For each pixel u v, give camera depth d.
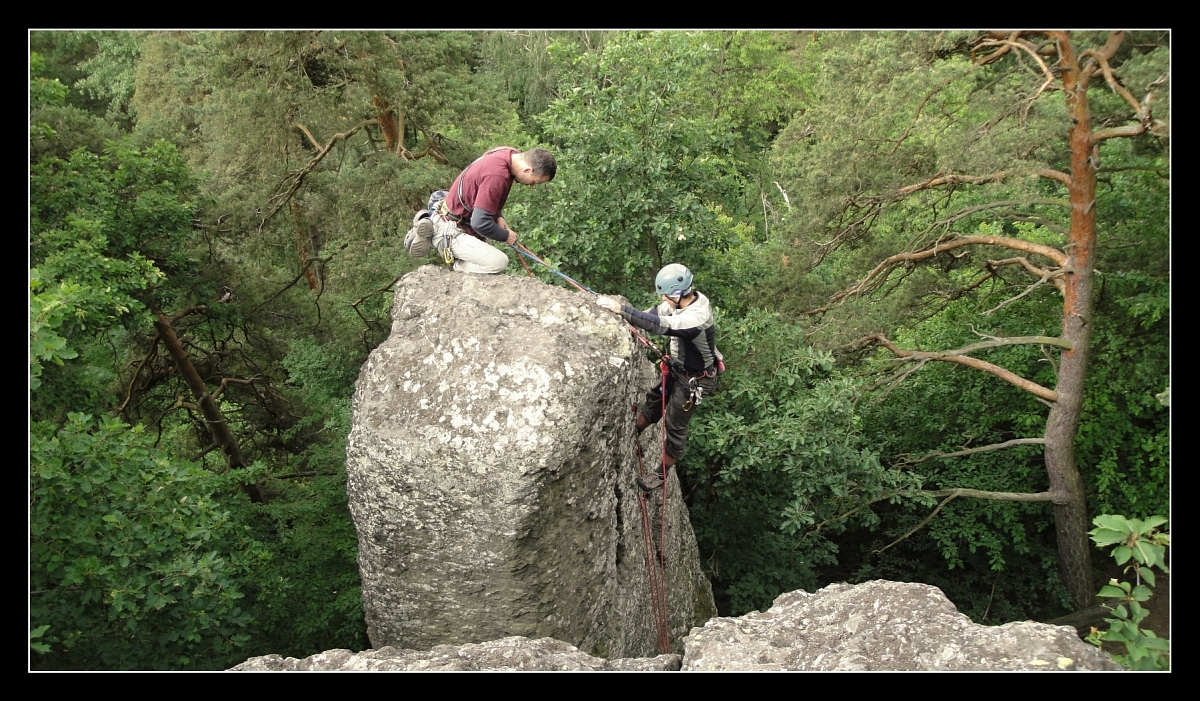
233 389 14.77
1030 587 12.70
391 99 15.08
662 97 10.07
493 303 5.11
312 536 10.05
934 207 12.03
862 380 11.36
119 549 5.49
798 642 4.29
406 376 4.81
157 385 13.98
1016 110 9.23
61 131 9.61
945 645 3.96
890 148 10.81
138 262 8.63
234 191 14.48
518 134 19.20
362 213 15.23
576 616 5.07
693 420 9.47
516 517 4.54
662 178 9.67
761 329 10.09
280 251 16.05
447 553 4.75
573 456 4.62
